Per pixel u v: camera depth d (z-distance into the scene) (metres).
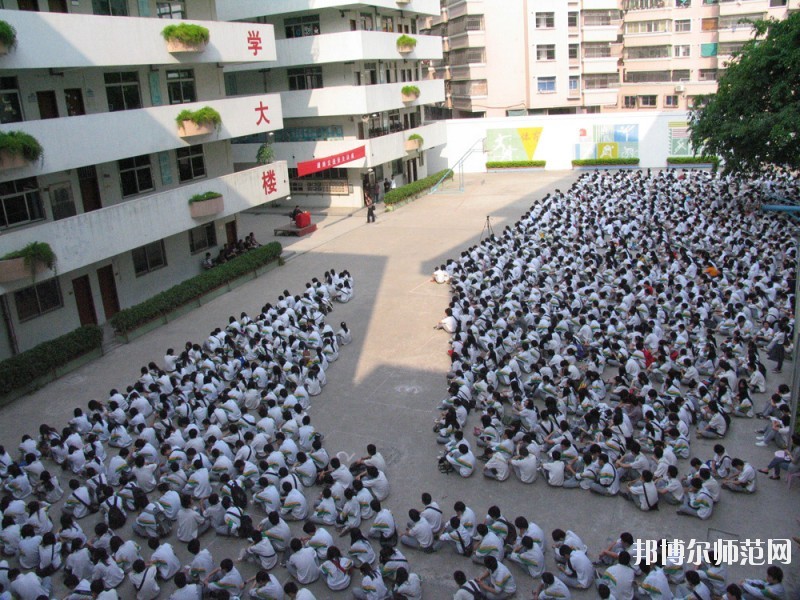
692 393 15.38
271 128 29.09
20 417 17.62
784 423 13.36
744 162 29.02
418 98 43.78
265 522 11.72
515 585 10.52
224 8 38.78
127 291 24.67
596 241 28.14
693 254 24.92
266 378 17.80
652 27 58.69
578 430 14.43
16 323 20.47
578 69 55.72
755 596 9.63
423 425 15.78
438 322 21.98
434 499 13.02
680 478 12.96
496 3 55.38
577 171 49.06
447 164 52.16
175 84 25.52
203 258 28.34
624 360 16.92
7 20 17.70
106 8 22.55
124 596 11.16
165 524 12.53
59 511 13.63
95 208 23.09
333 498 12.64
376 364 19.25
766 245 24.30
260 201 29.02
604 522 12.06
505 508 12.62
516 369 17.03
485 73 57.25
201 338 22.14
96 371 20.23
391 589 10.55
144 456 14.10
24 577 10.84
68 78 21.42
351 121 39.03
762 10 54.12
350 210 40.59
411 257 29.66
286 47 37.62
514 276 23.81
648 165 48.16
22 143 17.80
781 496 12.42
